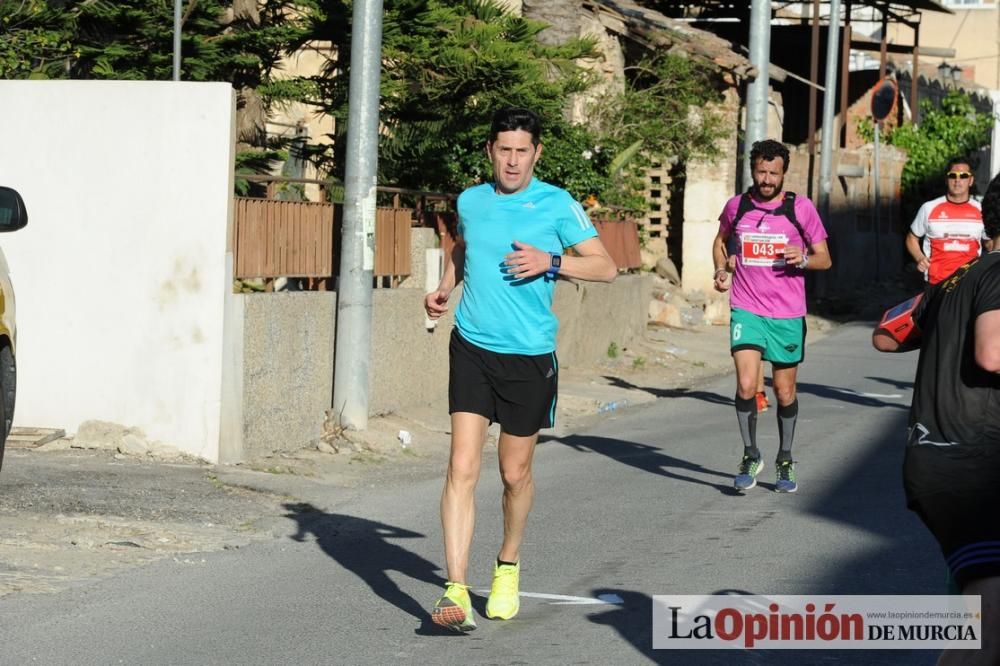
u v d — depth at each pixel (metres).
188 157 11.76
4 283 9.98
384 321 14.27
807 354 24.75
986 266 5.46
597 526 10.26
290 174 20.27
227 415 11.80
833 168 37.94
